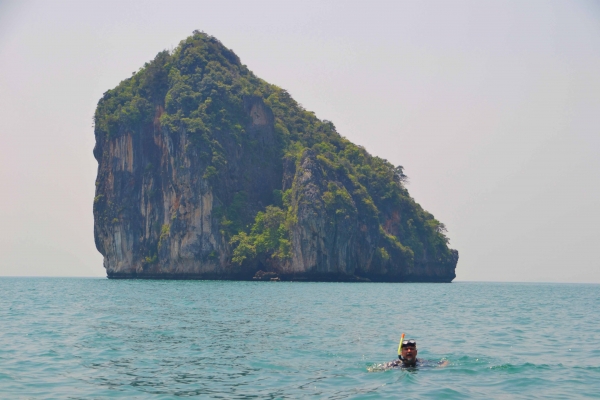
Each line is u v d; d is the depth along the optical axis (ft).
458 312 215.92
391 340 132.87
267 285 449.06
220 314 192.75
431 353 116.57
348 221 571.69
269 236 574.97
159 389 86.69
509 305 270.46
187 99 625.41
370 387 88.02
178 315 188.14
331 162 635.66
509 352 117.91
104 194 636.89
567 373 97.19
